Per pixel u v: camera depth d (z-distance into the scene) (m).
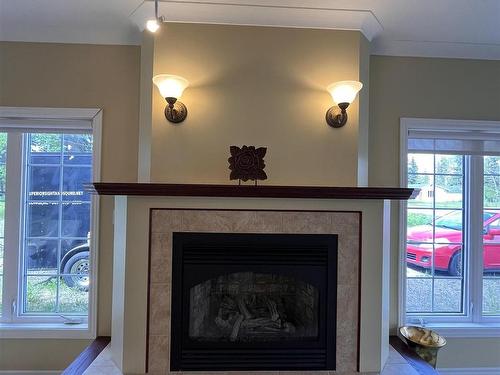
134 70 2.33
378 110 2.41
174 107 2.00
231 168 1.85
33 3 1.96
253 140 2.05
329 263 1.90
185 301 1.85
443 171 2.56
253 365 1.88
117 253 1.92
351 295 1.90
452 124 2.43
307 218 1.89
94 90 2.32
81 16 2.11
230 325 1.96
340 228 1.90
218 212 1.87
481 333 2.45
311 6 1.98
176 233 1.85
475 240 2.55
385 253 1.98
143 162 2.08
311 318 1.95
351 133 2.05
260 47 2.06
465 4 1.92
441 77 2.45
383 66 2.42
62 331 2.29
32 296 2.43
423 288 2.55
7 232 2.39
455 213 2.57
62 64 2.31
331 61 2.08
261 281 1.99
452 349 2.44
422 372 1.89
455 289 2.56
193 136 2.03
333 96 1.96
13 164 2.40
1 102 2.29
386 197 1.86
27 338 2.28
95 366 1.88
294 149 2.05
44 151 2.45
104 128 2.31
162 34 2.03
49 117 2.31
